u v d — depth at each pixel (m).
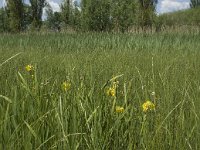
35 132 2.57
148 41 21.66
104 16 44.72
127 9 43.66
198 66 8.20
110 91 3.06
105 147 2.64
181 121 2.99
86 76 3.79
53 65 6.91
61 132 2.56
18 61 8.34
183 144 2.77
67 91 3.07
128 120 2.87
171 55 12.36
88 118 2.68
